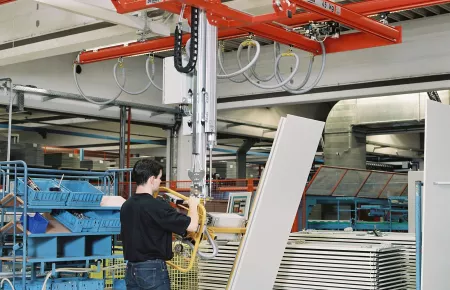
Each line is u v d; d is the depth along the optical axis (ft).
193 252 16.12
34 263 23.56
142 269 14.89
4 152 49.85
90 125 62.18
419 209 18.53
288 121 18.61
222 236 18.13
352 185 44.01
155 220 14.89
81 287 23.18
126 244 15.15
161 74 51.57
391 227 43.96
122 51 32.01
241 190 42.70
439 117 18.49
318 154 78.07
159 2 18.12
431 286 18.03
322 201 43.80
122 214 15.34
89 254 25.13
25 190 21.79
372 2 25.31
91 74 45.68
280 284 21.22
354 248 20.15
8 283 22.50
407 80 39.40
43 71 42.65
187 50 18.53
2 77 40.37
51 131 61.36
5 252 26.03
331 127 54.24
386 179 46.83
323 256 20.58
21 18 36.94
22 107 41.01
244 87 46.83
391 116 50.60
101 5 28.27
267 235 18.75
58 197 22.61
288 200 19.36
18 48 36.88
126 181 47.65
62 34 34.78
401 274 21.50
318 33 26.58
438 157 18.42
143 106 48.85
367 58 41.01
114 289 24.79
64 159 54.65
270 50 45.42
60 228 23.39
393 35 26.73
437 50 38.22
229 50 47.65
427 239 17.90
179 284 22.65
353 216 51.78
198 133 17.60
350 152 53.21
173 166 52.24
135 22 29.76
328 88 42.55
